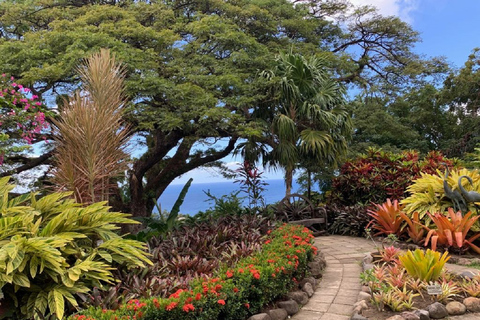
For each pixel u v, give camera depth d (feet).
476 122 43.39
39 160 31.07
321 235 26.16
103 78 15.58
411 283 11.84
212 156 37.73
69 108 15.60
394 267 13.17
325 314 11.30
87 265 10.89
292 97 29.07
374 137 46.93
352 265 17.02
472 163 27.50
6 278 9.58
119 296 10.77
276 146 30.04
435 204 19.60
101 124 14.93
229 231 18.63
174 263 13.74
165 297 10.61
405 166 27.99
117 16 31.65
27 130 20.95
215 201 29.35
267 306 11.57
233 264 13.55
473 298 10.90
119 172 16.30
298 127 31.24
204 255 15.81
